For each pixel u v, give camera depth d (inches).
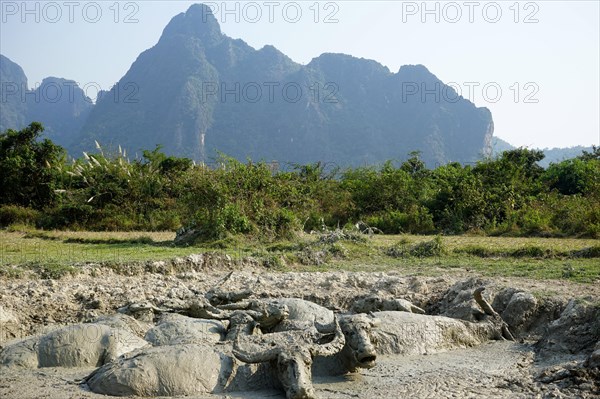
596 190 1176.2
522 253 765.9
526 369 370.3
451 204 1256.2
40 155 1428.4
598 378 322.0
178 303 422.6
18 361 339.0
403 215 1199.6
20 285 538.9
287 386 313.0
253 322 388.2
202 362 328.2
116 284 571.8
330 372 355.9
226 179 962.1
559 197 1301.7
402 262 748.6
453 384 339.6
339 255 785.6
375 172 1612.9
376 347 390.9
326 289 579.5
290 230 903.7
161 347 334.6
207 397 316.8
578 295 491.5
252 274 663.1
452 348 418.3
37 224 1243.2
